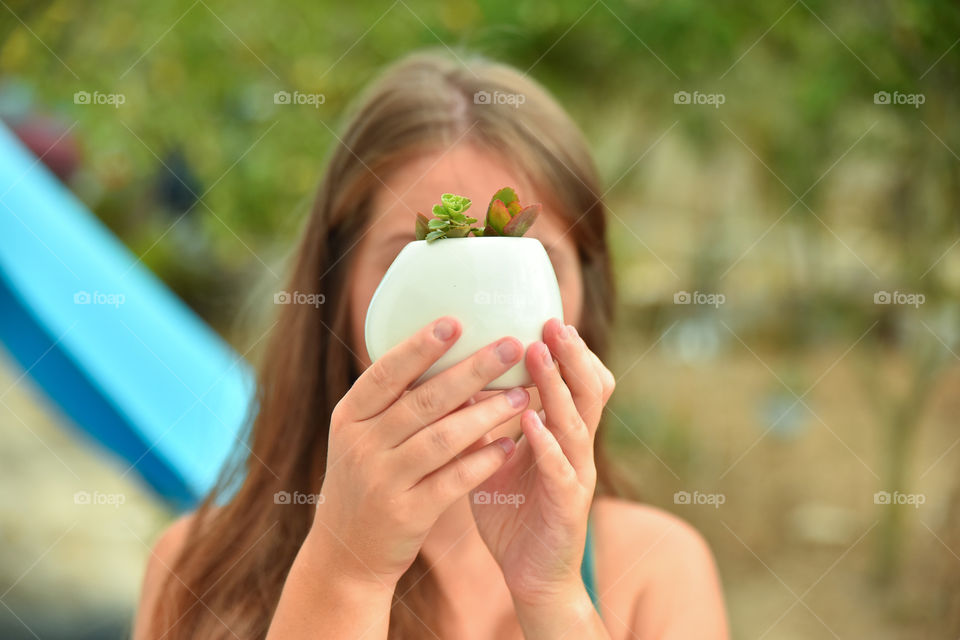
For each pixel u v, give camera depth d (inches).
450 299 28.8
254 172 107.0
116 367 85.7
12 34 101.8
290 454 44.8
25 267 86.7
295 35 106.0
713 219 153.6
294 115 107.0
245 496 45.3
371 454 28.6
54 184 105.2
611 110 120.3
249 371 60.6
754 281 180.1
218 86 106.2
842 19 100.9
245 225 110.2
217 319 153.9
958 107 105.7
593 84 115.0
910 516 118.6
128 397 84.2
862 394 171.2
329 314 43.9
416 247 30.2
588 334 47.6
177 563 45.9
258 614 43.1
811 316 170.1
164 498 85.0
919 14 94.1
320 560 30.0
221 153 107.3
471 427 28.1
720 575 124.8
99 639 94.9
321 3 105.8
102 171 114.3
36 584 104.1
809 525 134.8
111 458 89.4
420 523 28.9
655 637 45.2
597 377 30.4
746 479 147.6
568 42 110.4
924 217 117.0
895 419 125.8
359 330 41.4
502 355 27.8
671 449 147.9
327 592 29.8
